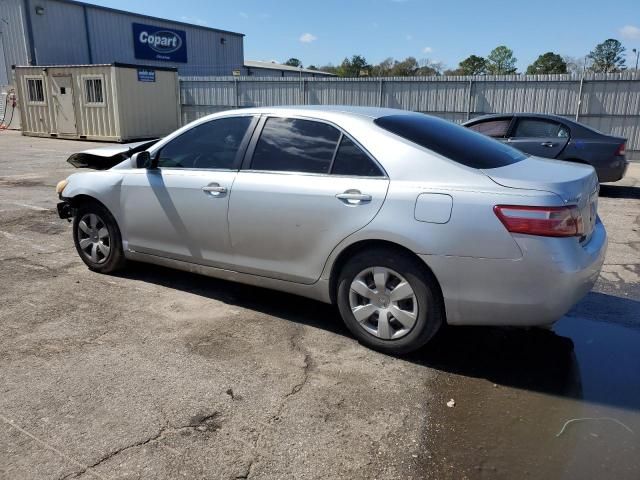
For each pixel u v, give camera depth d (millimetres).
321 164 3785
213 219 4211
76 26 26516
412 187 3383
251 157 4098
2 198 8797
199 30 33469
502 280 3174
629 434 2844
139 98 20531
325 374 3387
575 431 2865
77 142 20062
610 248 6426
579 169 3727
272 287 4102
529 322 3219
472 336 3988
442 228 3258
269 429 2814
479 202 3189
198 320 4152
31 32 24641
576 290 3201
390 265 3488
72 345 3697
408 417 2959
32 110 21969
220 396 3105
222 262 4281
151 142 6180
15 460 2537
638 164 15203
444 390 3246
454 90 17281
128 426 2811
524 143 9945
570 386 3324
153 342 3764
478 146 3809
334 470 2529
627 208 8914
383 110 4133
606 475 2527
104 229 5027
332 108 4090
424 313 3432
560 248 3102
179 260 4562
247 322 4137
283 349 3703
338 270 3799
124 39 28984
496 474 2529
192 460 2564
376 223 3451
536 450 2705
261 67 47344
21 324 4020
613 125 15734
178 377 3301
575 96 15898
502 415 3002
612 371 3521
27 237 6477
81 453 2596
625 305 4664
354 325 3742
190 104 22203
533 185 3158
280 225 3873
